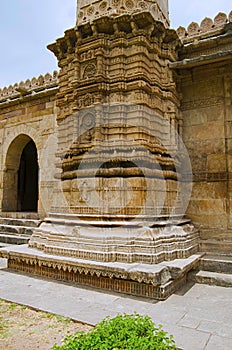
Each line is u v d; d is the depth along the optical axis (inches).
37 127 449.4
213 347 130.0
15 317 165.9
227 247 270.4
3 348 131.3
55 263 229.1
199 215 305.3
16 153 498.3
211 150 308.2
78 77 293.6
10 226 405.4
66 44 315.6
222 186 298.0
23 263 260.5
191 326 152.6
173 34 302.0
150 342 87.4
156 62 292.4
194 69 316.2
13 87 499.8
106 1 310.7
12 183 493.0
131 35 281.4
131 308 177.2
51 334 145.2
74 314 167.5
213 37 313.6
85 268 213.9
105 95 278.7
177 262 218.1
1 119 502.6
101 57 280.2
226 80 305.1
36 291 207.9
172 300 192.2
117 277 201.3
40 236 270.8
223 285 223.8
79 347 88.5
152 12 315.6
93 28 284.5
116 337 92.0
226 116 303.4
